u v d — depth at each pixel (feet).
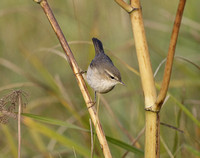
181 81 36.63
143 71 17.06
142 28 16.93
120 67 36.47
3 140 32.78
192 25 40.40
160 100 16.62
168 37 47.21
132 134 34.32
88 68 30.99
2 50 46.29
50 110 39.50
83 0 42.32
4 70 43.68
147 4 50.78
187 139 30.30
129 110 37.86
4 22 48.19
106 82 30.25
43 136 37.09
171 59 15.88
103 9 42.65
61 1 46.55
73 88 40.81
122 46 39.75
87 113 29.96
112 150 30.63
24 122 23.72
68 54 22.12
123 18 41.50
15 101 18.31
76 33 39.58
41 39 47.37
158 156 17.30
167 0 49.21
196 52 45.88
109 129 33.19
